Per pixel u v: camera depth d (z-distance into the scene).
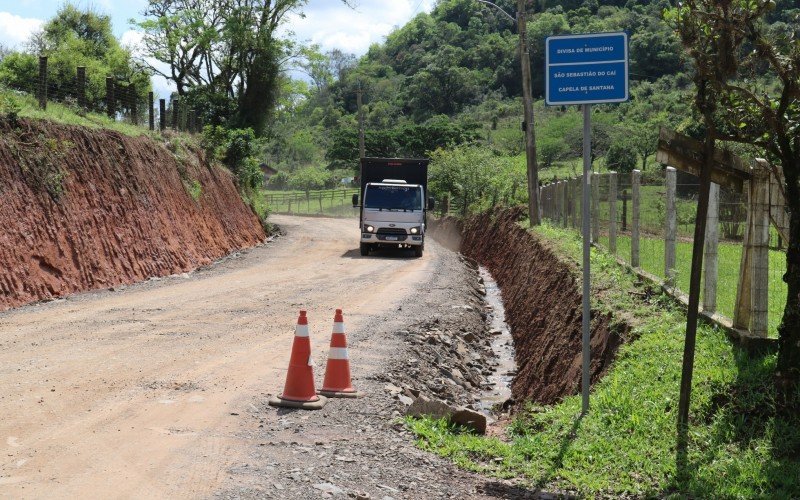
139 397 8.78
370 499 6.06
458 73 136.25
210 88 49.25
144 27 48.44
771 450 6.71
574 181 21.91
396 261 28.81
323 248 34.56
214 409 8.41
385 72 177.75
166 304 16.78
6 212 18.11
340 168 108.69
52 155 20.98
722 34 6.78
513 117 112.81
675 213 11.56
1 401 8.38
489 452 7.51
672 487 6.38
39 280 17.95
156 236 24.80
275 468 6.58
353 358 11.57
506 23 163.25
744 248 8.72
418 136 94.75
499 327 19.06
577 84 8.09
